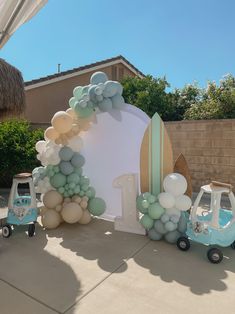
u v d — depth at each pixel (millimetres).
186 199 4203
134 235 4758
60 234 4773
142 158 4688
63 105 13641
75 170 5184
